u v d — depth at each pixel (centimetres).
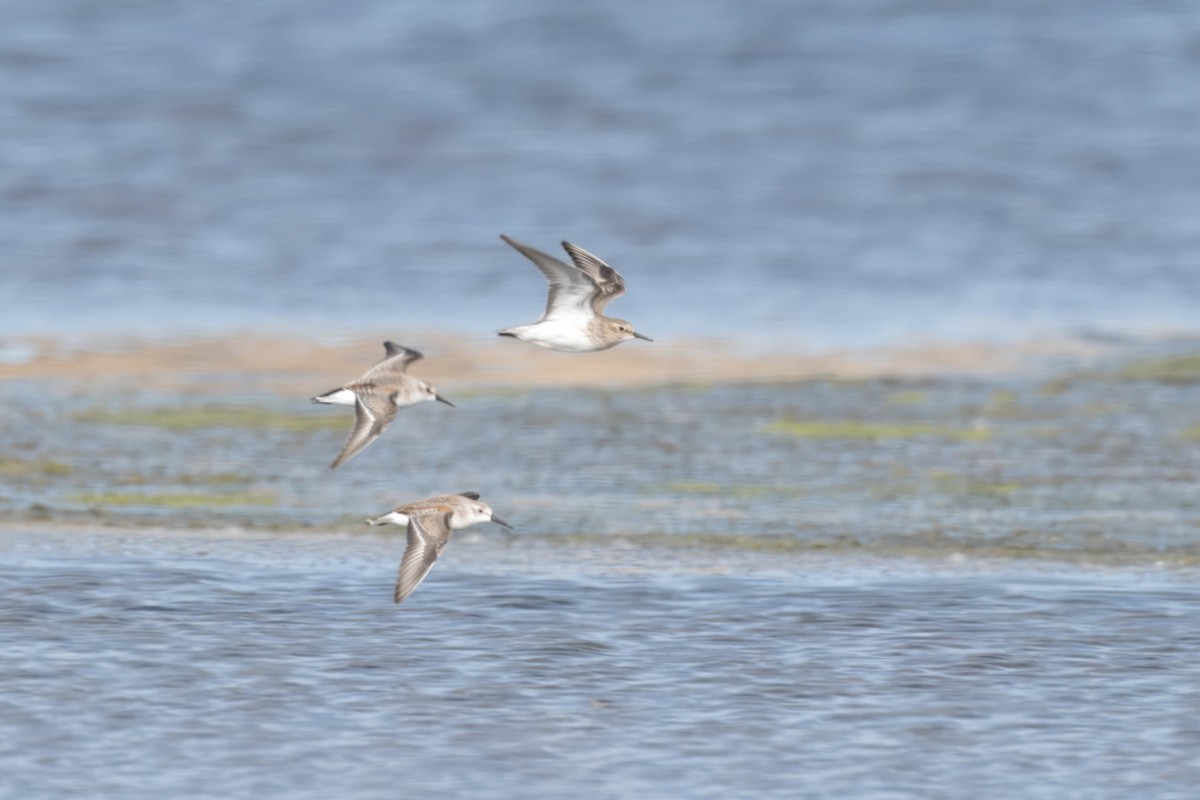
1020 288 3625
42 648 1448
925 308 3416
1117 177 4722
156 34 6153
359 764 1220
